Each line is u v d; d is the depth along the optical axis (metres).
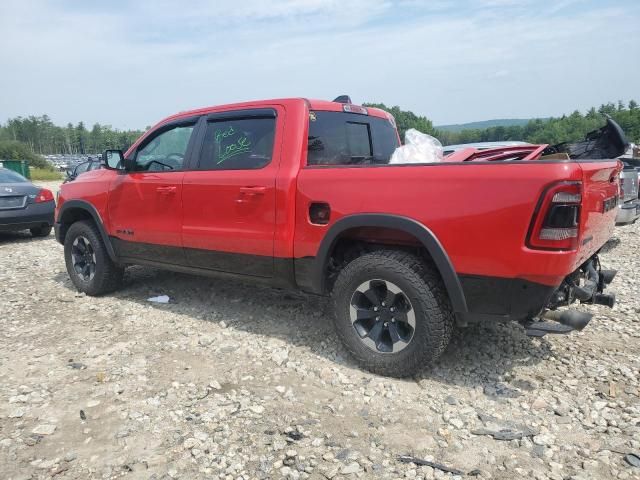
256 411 3.11
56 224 5.84
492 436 2.83
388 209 3.32
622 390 3.29
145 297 5.41
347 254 3.84
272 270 4.00
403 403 3.18
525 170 2.88
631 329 4.29
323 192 3.61
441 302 3.29
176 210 4.53
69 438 2.86
